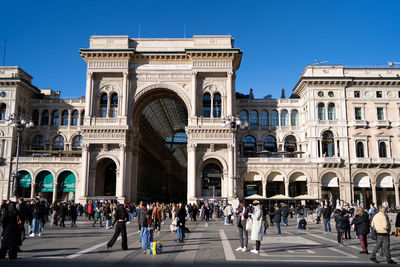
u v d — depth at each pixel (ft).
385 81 220.02
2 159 224.74
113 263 49.03
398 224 76.59
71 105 251.19
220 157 205.16
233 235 88.79
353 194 211.61
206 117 209.97
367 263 52.03
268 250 62.64
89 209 146.30
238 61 219.82
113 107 214.07
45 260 50.88
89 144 204.23
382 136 218.18
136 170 216.54
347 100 221.87
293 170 211.41
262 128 234.79
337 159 210.59
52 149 246.88
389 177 214.90
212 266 47.34
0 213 71.15
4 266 46.06
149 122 280.10
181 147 419.95
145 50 217.56
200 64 210.79
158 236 86.28
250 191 221.05
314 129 217.97
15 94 232.73
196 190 201.87
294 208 209.26
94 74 213.05
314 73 226.17
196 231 100.78
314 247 68.03
